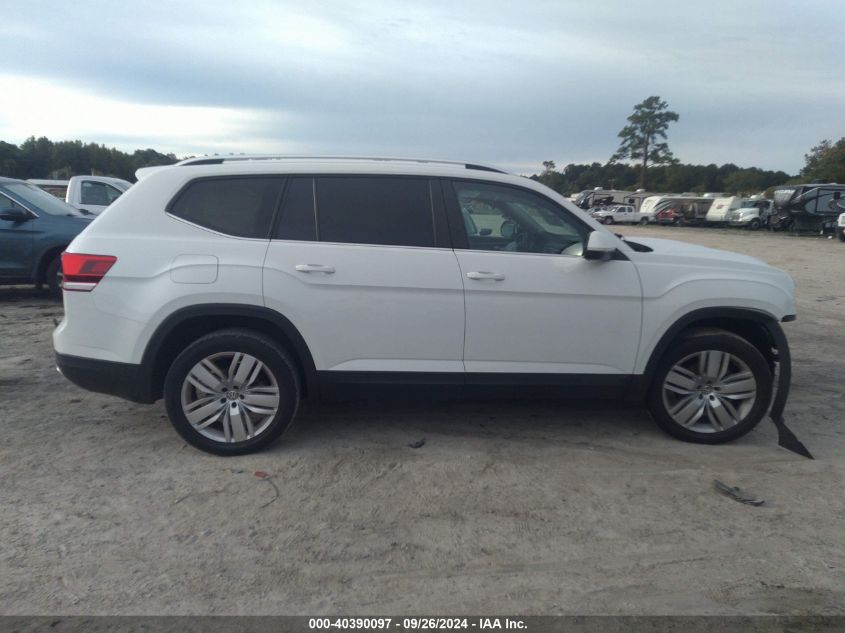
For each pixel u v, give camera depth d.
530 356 4.57
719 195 57.41
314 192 4.54
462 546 3.50
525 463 4.47
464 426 5.10
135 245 4.35
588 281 4.54
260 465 4.39
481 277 4.45
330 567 3.30
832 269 16.75
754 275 4.75
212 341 4.36
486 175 4.69
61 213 9.85
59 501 3.89
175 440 4.77
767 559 3.42
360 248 4.44
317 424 5.09
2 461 4.39
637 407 5.57
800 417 5.44
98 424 5.04
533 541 3.55
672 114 97.81
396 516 3.78
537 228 4.71
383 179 4.61
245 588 3.14
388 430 5.00
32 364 6.51
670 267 4.67
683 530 3.68
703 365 4.71
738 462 4.54
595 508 3.89
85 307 4.34
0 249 9.18
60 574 3.22
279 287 4.34
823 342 8.08
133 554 3.39
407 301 4.44
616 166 102.75
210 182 4.51
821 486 4.21
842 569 3.35
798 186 37.22
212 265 4.32
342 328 4.43
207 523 3.68
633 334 4.61
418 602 3.06
